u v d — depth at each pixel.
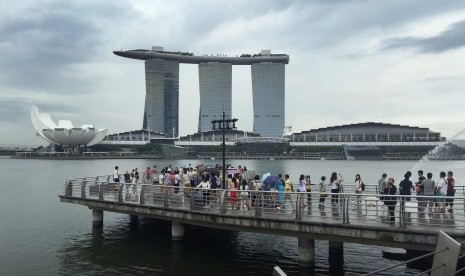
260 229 20.00
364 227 17.36
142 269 21.45
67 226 33.78
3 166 169.75
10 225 34.53
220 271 20.91
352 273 20.33
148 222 31.97
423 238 16.28
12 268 22.39
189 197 23.98
